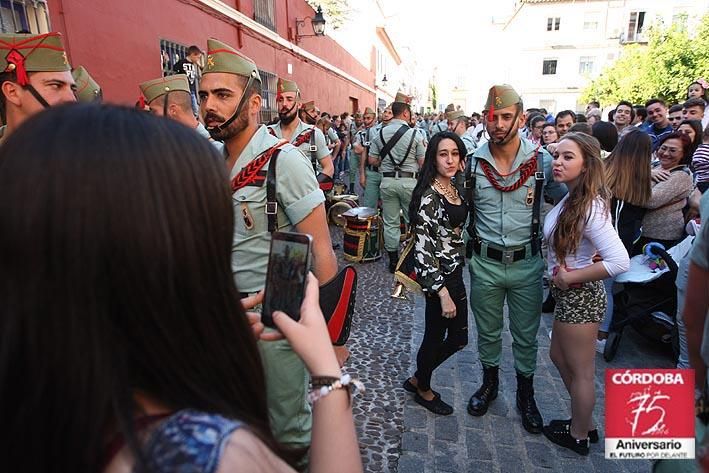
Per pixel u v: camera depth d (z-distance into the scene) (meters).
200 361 0.62
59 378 0.53
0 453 0.55
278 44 10.73
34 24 3.87
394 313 4.43
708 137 4.02
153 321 0.58
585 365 2.43
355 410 2.90
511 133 2.48
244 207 1.77
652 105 5.99
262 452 0.60
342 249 6.56
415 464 2.46
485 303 2.76
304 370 1.86
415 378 3.06
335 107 17.62
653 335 3.58
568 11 33.66
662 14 31.69
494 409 2.94
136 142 0.57
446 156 2.53
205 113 1.77
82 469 0.53
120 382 0.55
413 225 2.65
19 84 2.04
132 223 0.54
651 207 3.60
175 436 0.54
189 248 0.59
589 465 2.46
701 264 1.40
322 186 5.17
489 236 2.66
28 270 0.53
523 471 2.42
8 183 0.53
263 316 0.91
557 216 2.38
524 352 2.76
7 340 0.53
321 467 0.77
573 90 34.50
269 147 1.79
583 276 2.25
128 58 5.22
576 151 2.23
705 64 18.50
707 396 1.28
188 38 6.62
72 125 0.56
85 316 0.53
